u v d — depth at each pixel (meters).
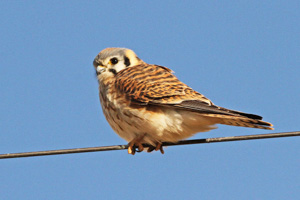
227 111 10.77
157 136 11.71
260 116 10.47
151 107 11.47
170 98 11.26
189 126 11.41
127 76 12.21
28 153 10.35
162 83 11.74
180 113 11.29
